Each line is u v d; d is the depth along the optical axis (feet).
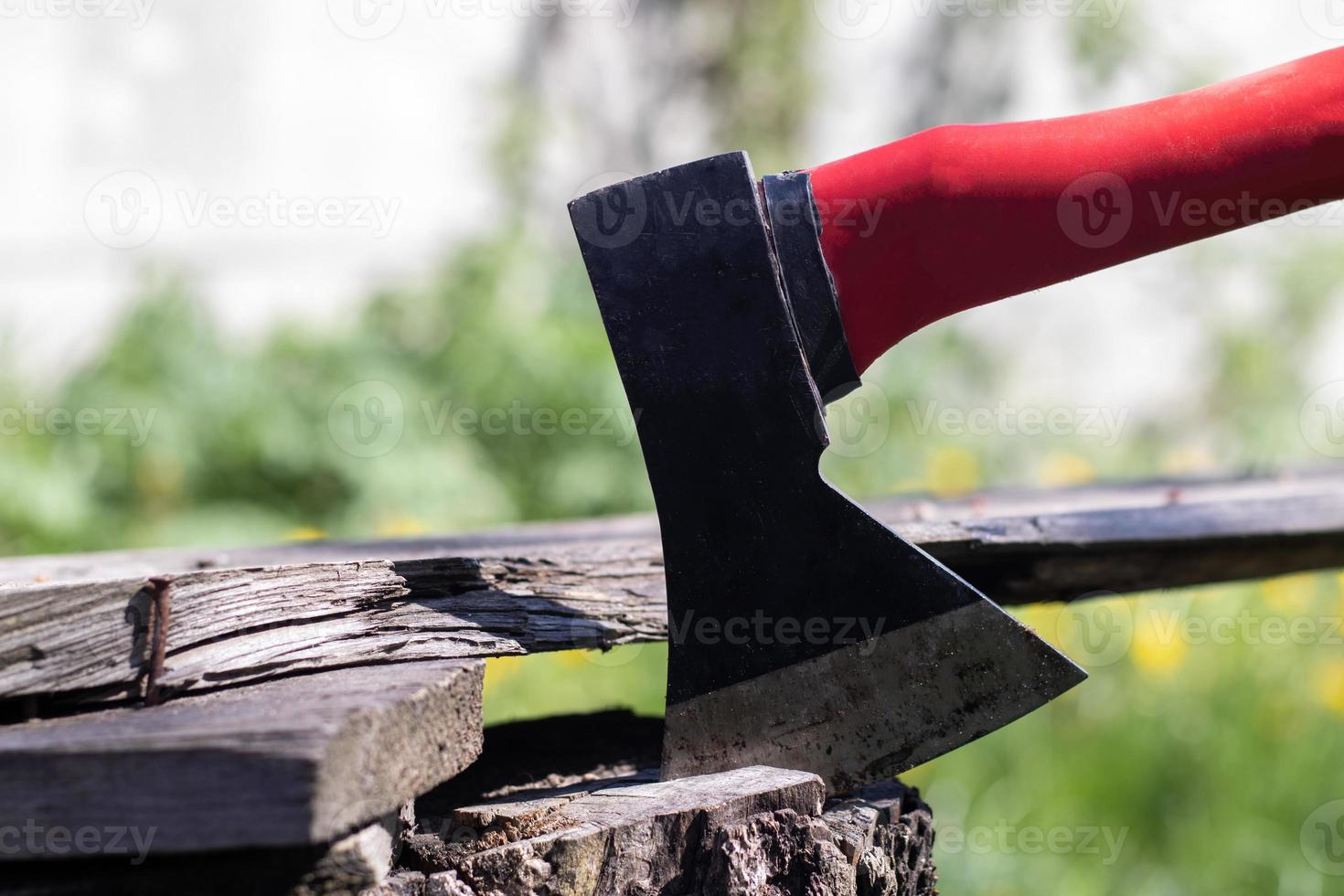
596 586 4.63
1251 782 9.52
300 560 5.31
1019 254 3.74
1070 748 9.91
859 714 3.70
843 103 18.30
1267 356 17.16
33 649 3.07
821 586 3.70
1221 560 6.27
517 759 4.57
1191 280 17.62
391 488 12.84
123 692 3.21
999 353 17.42
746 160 3.73
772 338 3.68
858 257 3.76
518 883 3.35
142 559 5.89
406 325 14.80
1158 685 10.29
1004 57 17.83
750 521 3.74
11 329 14.39
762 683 3.76
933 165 3.71
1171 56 17.29
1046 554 5.57
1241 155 3.60
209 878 3.05
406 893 3.35
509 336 13.85
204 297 15.02
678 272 3.73
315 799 2.68
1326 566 6.54
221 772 2.72
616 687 10.13
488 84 17.13
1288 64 3.72
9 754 2.78
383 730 2.97
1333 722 10.00
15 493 11.89
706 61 18.01
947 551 5.04
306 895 3.04
